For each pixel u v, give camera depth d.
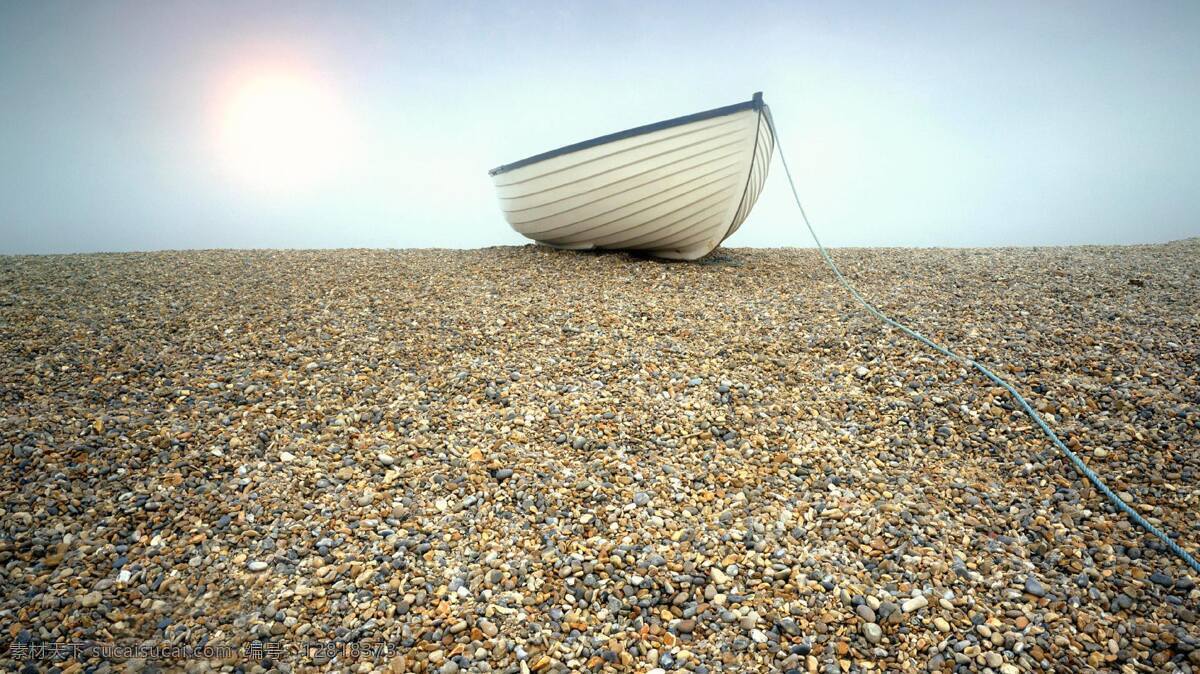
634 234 9.38
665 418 4.77
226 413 4.64
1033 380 5.05
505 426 4.65
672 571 3.30
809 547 3.48
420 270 9.16
